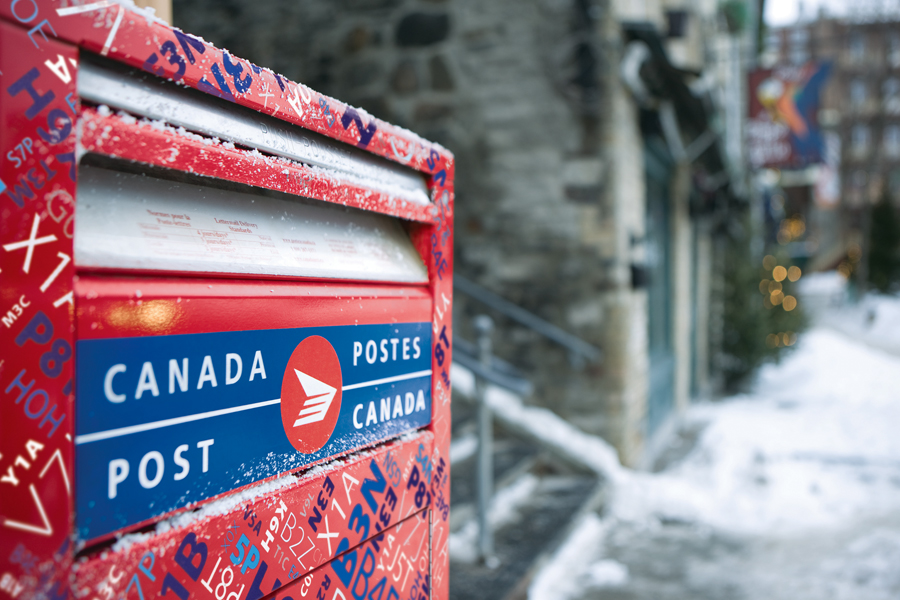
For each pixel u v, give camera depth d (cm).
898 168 2980
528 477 437
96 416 66
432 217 126
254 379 85
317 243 100
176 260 75
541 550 318
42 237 61
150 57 71
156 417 72
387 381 112
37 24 61
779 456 578
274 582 87
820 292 2777
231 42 535
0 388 59
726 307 1074
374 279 108
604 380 466
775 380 1126
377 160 112
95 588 65
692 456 597
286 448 90
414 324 120
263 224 91
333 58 512
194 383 76
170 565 73
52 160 62
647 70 463
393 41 498
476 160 486
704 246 1023
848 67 3033
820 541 370
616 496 440
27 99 60
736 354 1062
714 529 403
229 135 81
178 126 76
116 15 67
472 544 322
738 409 877
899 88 2969
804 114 960
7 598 59
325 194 98
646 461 546
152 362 71
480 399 297
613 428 465
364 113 105
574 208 468
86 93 66
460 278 484
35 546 61
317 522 95
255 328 85
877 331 1994
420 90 494
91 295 65
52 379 62
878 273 2464
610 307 463
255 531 84
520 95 475
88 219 68
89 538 65
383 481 111
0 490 58
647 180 608
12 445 59
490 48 479
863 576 314
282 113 88
